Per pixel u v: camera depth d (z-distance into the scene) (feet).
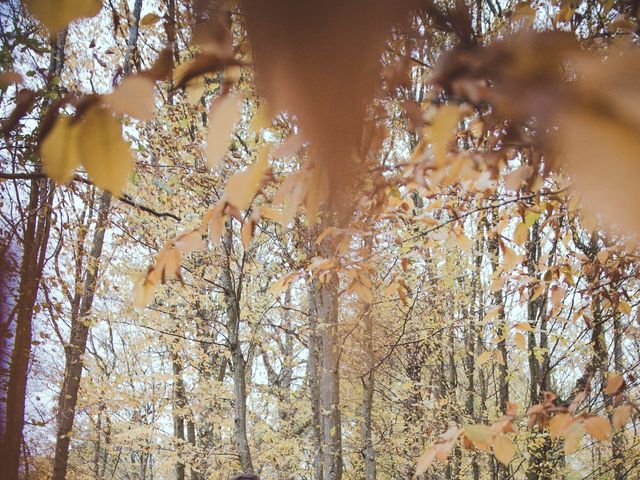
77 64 19.36
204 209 23.27
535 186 4.51
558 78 1.04
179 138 20.93
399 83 1.45
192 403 33.47
